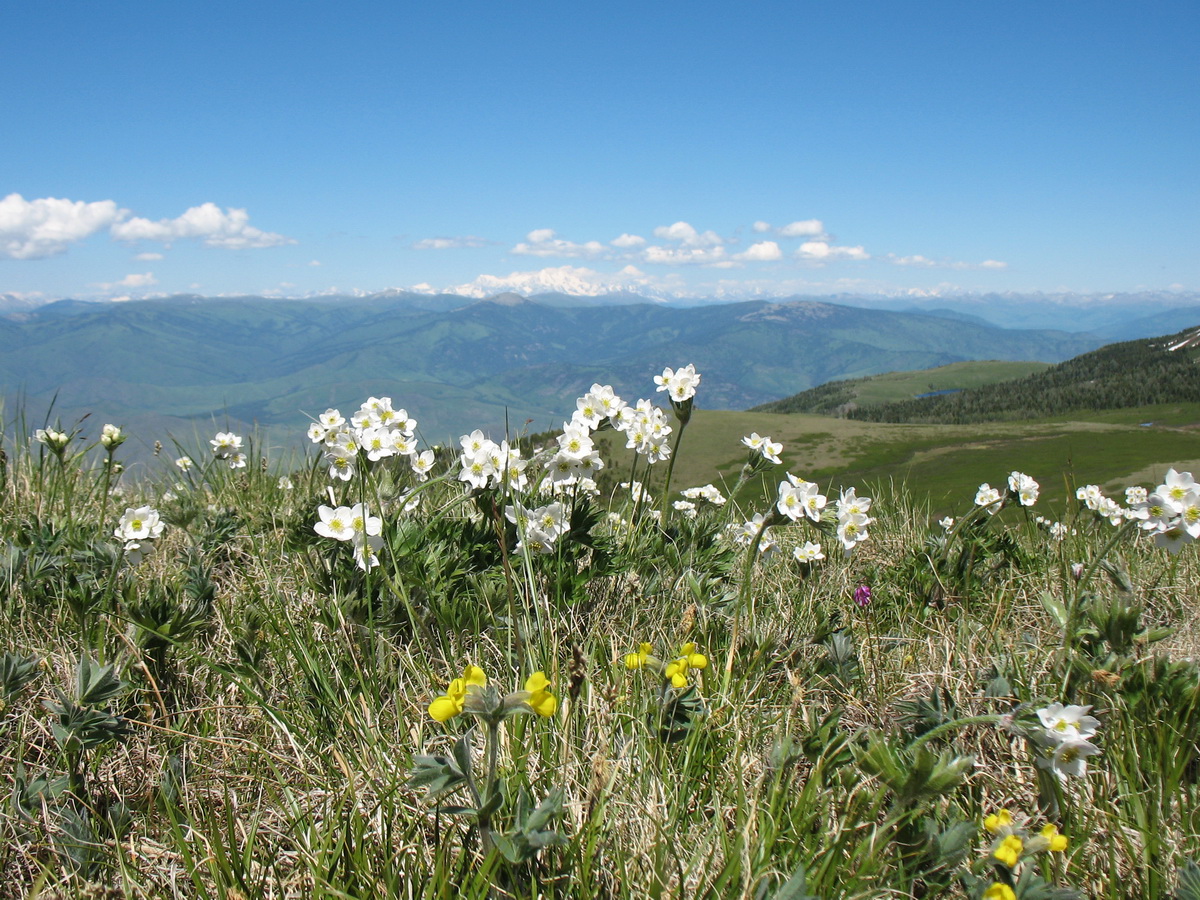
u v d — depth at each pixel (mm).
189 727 2670
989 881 1781
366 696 2639
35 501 5074
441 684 2635
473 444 3438
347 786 2139
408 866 1841
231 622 3348
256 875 1951
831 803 2068
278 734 2531
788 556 4855
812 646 3301
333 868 1811
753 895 1699
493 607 3193
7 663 2553
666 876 1818
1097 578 4344
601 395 4188
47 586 3646
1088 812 2166
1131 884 1993
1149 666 2752
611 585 3816
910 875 1878
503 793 1925
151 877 1982
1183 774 2457
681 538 4305
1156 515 2879
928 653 3365
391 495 3607
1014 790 2328
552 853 1815
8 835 2139
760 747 2467
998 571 4551
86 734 2301
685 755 2287
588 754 2264
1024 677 2889
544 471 3750
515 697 1604
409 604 2959
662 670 2340
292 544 3559
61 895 1941
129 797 2387
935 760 1857
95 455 6031
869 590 4121
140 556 3951
